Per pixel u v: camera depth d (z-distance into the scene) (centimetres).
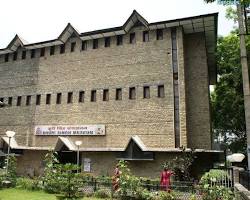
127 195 1586
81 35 2950
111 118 2717
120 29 2791
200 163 2344
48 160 2164
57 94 3031
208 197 1396
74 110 2898
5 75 3384
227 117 3634
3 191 1858
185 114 2466
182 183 1719
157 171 2375
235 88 3197
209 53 3108
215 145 3316
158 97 2580
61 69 3073
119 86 2756
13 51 3381
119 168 1723
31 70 3241
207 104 2580
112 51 2869
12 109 3234
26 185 1992
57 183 1741
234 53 3206
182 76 2541
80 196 1622
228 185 1442
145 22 2688
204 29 2688
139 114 2612
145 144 2522
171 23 2611
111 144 2658
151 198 1543
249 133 1141
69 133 2856
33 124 3070
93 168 2634
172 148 2384
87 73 2930
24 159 2992
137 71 2714
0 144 3055
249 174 1079
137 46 2770
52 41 3089
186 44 2772
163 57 2648
